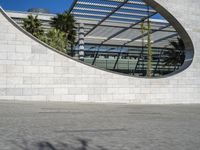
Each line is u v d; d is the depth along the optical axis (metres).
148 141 4.60
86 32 35.19
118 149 3.94
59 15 30.03
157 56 43.47
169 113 10.45
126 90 14.95
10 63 12.73
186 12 17.47
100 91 14.30
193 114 10.33
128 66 41.44
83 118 7.78
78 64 13.92
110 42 40.75
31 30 29.62
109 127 6.14
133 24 31.92
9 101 12.35
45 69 13.30
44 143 4.19
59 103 12.84
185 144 4.43
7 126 5.86
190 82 17.16
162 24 33.09
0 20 12.69
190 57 17.83
